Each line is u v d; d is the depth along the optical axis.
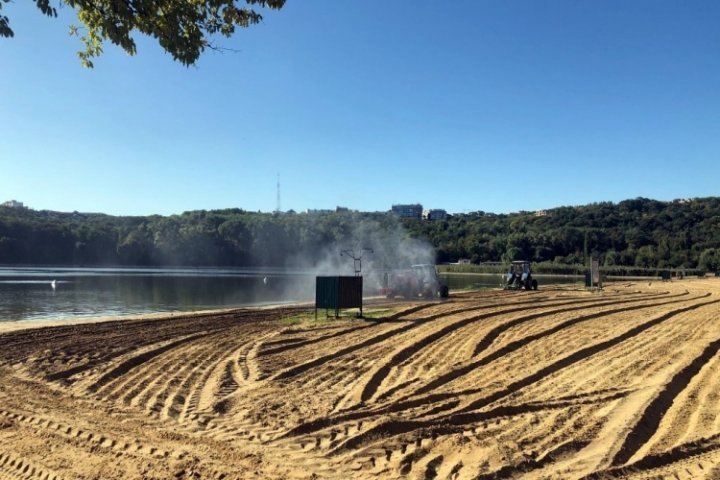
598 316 18.86
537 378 9.74
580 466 5.64
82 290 39.66
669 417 7.30
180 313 23.52
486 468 5.52
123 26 5.46
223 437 6.65
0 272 73.81
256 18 6.09
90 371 10.62
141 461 5.79
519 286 37.41
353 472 5.59
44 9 4.90
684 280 62.03
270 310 22.67
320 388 9.12
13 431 6.81
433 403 8.11
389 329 15.48
